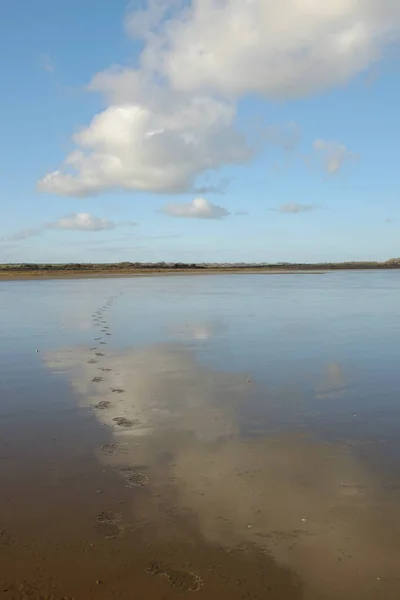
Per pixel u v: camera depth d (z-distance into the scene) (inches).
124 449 239.0
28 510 182.4
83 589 139.5
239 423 275.9
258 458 228.4
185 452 235.1
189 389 346.0
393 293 1338.6
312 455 231.6
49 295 1291.8
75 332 617.9
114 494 194.1
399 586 142.6
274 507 184.4
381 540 163.9
